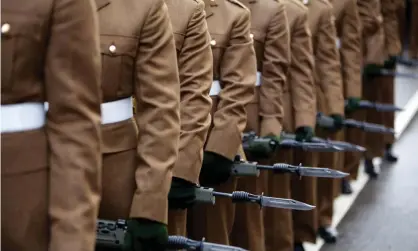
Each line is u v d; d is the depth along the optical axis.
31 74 3.16
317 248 7.99
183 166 4.85
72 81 3.15
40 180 3.22
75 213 3.12
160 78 3.99
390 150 11.30
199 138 4.92
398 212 9.20
